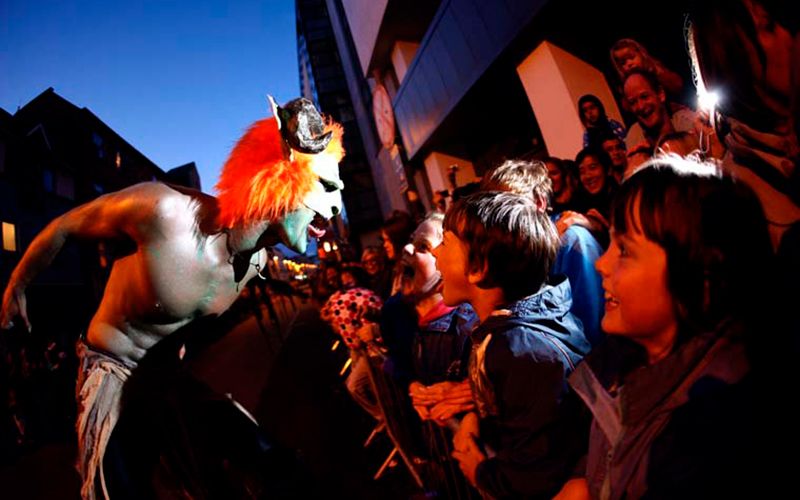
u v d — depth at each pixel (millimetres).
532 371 943
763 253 575
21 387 6586
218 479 1740
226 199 1485
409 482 2703
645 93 3301
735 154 1235
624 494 640
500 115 6914
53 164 15875
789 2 1006
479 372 1072
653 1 3324
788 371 551
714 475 534
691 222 570
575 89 4047
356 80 17203
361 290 3002
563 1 3621
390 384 2621
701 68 1312
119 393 1575
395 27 8555
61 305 14328
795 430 527
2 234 12508
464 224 1109
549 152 4539
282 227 1541
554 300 1092
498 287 1115
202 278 1564
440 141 7992
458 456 1183
